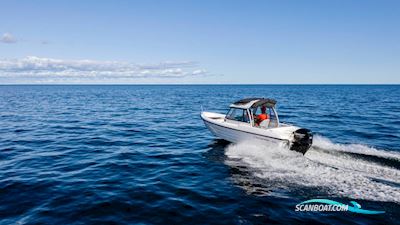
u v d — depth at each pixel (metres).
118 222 6.98
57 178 10.09
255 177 9.75
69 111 35.38
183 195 8.60
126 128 22.12
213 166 11.46
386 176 9.31
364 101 52.47
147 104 48.06
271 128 12.97
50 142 16.55
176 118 28.64
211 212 7.46
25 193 8.70
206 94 89.06
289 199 7.96
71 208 7.70
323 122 24.12
